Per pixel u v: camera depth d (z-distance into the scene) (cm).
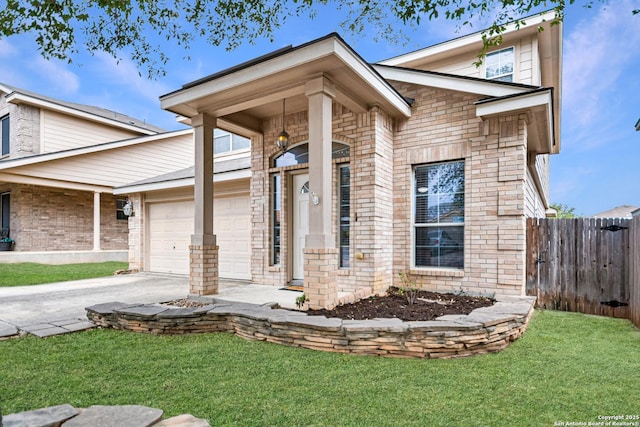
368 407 274
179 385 308
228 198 946
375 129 596
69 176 1302
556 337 454
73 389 297
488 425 252
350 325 388
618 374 337
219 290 650
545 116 565
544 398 290
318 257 482
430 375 333
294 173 710
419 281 627
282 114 711
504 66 887
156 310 477
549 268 636
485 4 372
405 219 644
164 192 1083
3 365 345
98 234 1416
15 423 197
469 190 592
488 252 573
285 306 510
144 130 1702
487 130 576
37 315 529
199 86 565
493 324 398
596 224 606
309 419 257
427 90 635
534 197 972
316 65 473
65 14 338
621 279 581
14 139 1372
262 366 352
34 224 1364
